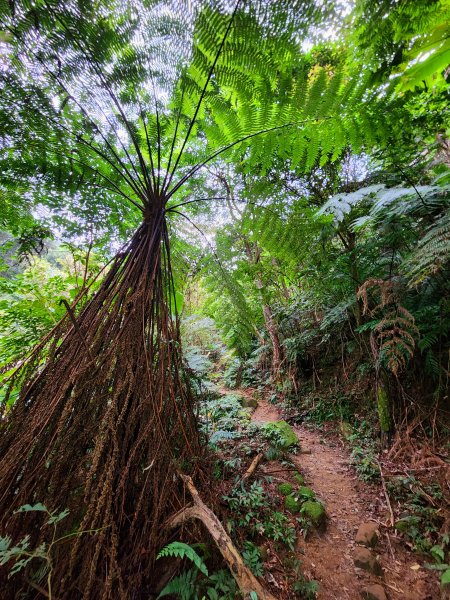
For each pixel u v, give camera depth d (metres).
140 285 1.31
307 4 0.88
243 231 2.06
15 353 2.04
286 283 4.27
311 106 1.30
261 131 1.44
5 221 2.02
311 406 3.44
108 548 0.96
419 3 0.85
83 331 1.23
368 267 2.50
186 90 1.31
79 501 0.98
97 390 1.10
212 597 1.12
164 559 1.20
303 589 1.38
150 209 1.52
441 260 1.52
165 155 1.86
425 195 1.78
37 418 1.05
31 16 1.05
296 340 3.73
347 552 1.64
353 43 1.02
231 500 1.70
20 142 1.55
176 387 1.37
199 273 2.07
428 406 2.29
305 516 1.83
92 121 1.49
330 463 2.49
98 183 1.90
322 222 2.11
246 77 1.20
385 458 2.33
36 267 2.54
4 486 0.94
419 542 1.65
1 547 0.76
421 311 2.15
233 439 2.56
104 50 1.17
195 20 1.02
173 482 1.23
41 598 0.87
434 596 1.39
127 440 1.10
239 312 1.98
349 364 3.30
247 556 1.39
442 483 1.90
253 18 0.96
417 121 1.89
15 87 1.30
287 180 2.44
